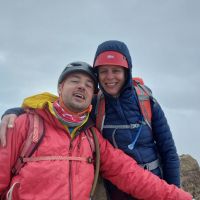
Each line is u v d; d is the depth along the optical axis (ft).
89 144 3.62
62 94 3.59
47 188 3.25
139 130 3.90
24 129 3.42
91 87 3.67
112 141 3.87
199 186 7.42
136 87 4.06
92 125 3.73
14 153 3.38
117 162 3.71
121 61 3.85
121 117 3.88
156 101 4.05
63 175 3.31
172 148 4.04
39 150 3.34
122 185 3.73
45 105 3.53
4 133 3.37
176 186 3.87
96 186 3.94
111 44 3.89
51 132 3.45
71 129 3.55
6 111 3.60
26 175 3.26
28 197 3.23
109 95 3.90
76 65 3.67
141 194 3.67
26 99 3.63
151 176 3.69
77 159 3.44
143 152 3.91
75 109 3.56
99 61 3.87
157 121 4.02
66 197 3.26
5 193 3.41
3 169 3.34
